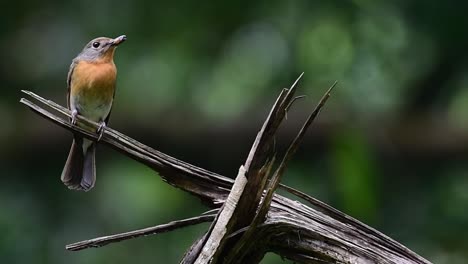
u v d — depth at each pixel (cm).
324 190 1216
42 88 1354
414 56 1228
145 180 1321
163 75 1312
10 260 1216
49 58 1325
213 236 554
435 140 1277
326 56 1230
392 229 1204
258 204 562
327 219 582
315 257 570
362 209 1085
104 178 1320
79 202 1299
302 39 1248
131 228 1278
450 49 1228
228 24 1308
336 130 1187
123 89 1327
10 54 1346
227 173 1360
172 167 591
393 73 1225
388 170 1282
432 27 1217
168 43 1319
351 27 1222
